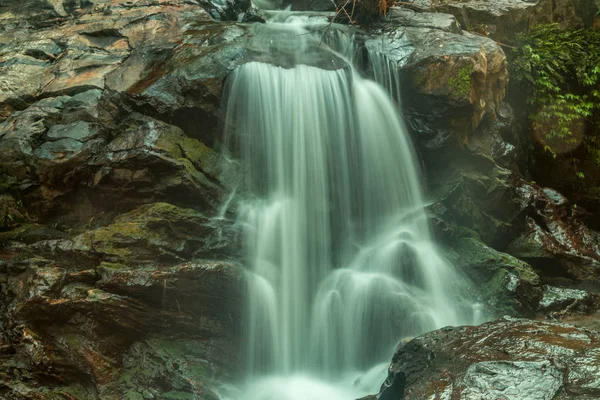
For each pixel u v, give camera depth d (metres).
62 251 6.76
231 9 10.55
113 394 6.24
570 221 9.80
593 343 5.11
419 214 8.38
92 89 8.44
